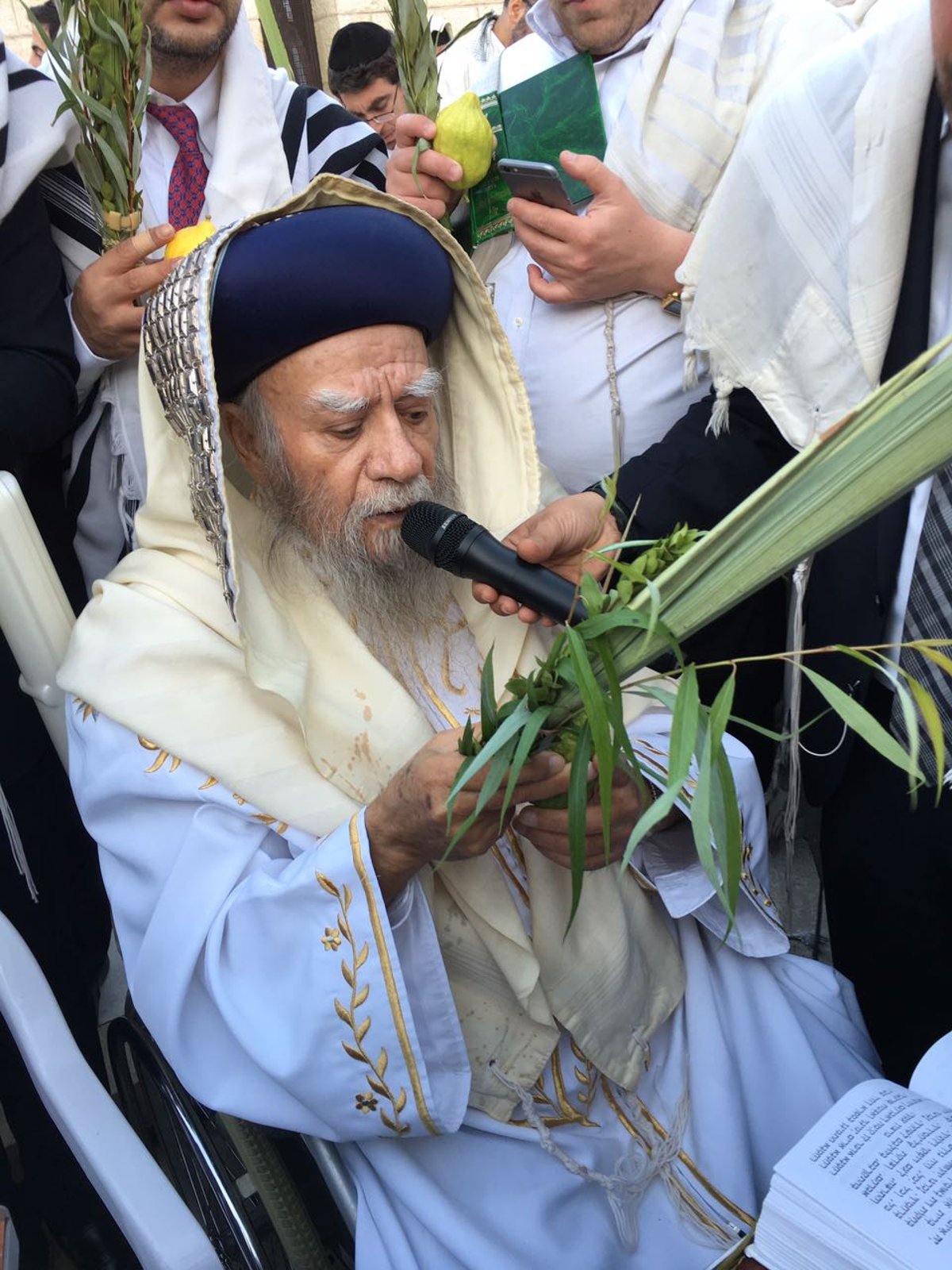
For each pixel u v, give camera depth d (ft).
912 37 4.50
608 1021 4.49
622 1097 4.61
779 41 6.02
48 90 5.85
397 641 4.48
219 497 3.66
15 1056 5.57
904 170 4.55
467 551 3.90
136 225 5.51
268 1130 4.42
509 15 8.71
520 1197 4.23
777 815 6.45
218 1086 4.09
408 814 3.58
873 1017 5.87
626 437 6.50
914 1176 3.03
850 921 5.77
